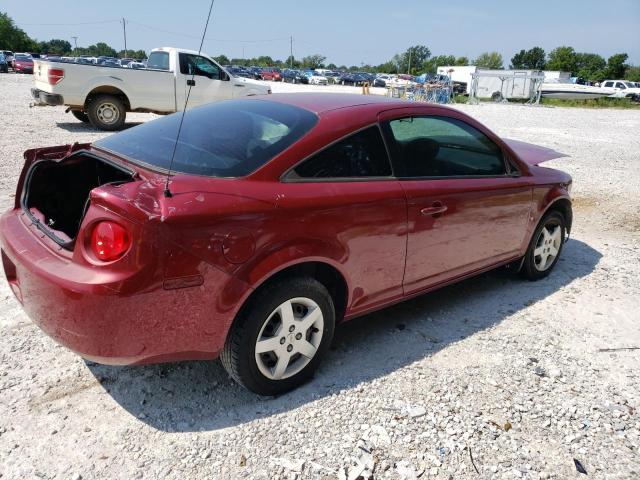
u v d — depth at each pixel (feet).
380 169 10.63
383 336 12.12
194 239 7.88
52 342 10.98
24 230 9.49
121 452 8.21
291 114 10.39
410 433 8.93
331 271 10.15
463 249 12.53
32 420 8.75
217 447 8.40
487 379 10.59
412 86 103.04
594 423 9.46
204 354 8.59
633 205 25.43
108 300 7.58
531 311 13.80
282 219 8.79
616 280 16.24
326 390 9.98
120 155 9.61
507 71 117.08
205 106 11.97
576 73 323.37
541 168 15.46
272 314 9.07
